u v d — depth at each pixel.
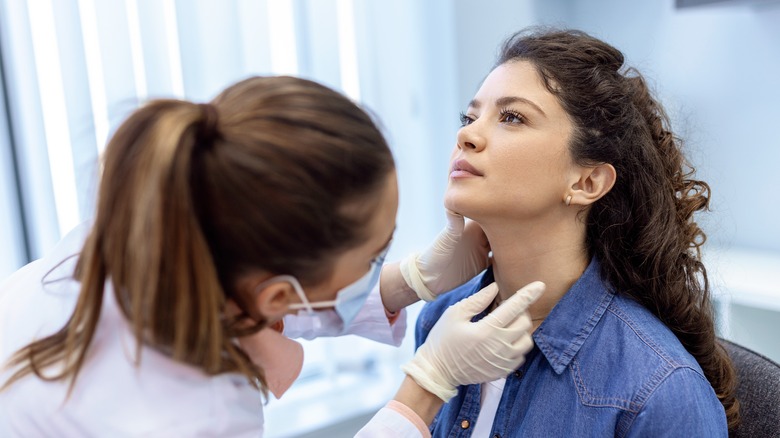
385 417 0.83
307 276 0.69
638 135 0.91
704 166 2.12
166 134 0.58
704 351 0.96
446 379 0.85
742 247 2.05
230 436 0.69
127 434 0.63
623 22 2.32
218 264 0.64
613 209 0.92
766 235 2.00
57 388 0.67
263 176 0.60
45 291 0.75
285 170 0.60
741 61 2.00
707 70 2.09
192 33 1.71
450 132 2.34
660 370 0.82
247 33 1.82
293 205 0.61
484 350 0.83
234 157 0.60
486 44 2.34
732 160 2.06
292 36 1.90
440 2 2.28
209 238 0.63
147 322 0.61
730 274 1.69
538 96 0.86
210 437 0.67
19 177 1.59
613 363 0.86
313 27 1.94
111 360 0.67
